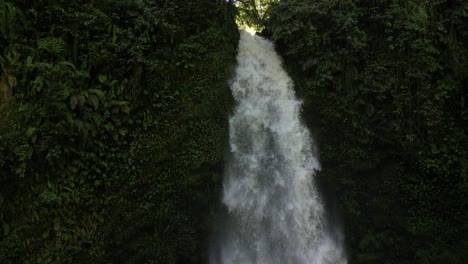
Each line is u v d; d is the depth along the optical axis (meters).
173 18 9.25
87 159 7.55
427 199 10.01
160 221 8.52
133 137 8.26
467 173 9.75
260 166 9.93
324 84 10.38
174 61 9.05
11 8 6.90
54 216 7.09
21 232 6.64
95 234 7.60
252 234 9.45
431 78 10.23
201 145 9.13
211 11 10.04
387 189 10.24
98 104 7.75
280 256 9.48
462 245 9.66
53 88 6.95
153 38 8.77
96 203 7.66
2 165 6.40
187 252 8.80
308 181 10.27
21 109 6.86
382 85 10.19
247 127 10.02
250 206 9.55
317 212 10.16
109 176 7.86
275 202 9.84
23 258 6.64
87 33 7.93
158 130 8.62
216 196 9.23
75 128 7.30
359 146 10.38
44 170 6.99
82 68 7.70
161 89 8.72
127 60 8.35
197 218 8.98
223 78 9.91
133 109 8.29
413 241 9.99
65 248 7.12
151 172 8.44
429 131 9.88
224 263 9.15
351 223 10.34
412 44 10.06
